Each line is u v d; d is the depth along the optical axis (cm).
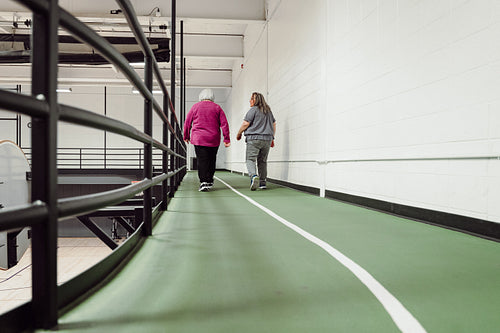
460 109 201
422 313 94
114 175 1194
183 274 126
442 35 215
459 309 97
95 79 1326
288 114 584
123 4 129
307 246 172
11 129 1641
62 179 1162
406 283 118
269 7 750
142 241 181
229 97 1714
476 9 189
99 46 102
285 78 603
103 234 278
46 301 79
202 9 787
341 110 368
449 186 214
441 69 217
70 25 85
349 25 346
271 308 96
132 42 877
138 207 238
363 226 228
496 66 177
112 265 129
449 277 125
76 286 99
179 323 85
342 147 367
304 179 492
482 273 130
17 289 772
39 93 76
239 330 82
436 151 222
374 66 298
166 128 290
